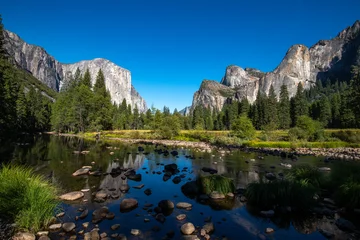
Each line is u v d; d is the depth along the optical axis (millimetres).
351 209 8000
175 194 10047
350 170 11180
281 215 7727
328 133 41688
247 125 38719
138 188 10875
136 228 6566
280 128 82438
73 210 7832
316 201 8609
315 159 21297
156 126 56969
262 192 8719
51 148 27469
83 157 20469
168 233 6195
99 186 11062
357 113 58500
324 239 6141
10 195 6547
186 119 105750
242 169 15859
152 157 21406
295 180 9672
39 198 6801
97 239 5773
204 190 9969
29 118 67938
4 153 21641
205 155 23250
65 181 11883
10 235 5703
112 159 19688
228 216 7637
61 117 68625
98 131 62625
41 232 5992
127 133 55250
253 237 6207
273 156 22891
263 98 97500
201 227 6695
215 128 113625
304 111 83562
